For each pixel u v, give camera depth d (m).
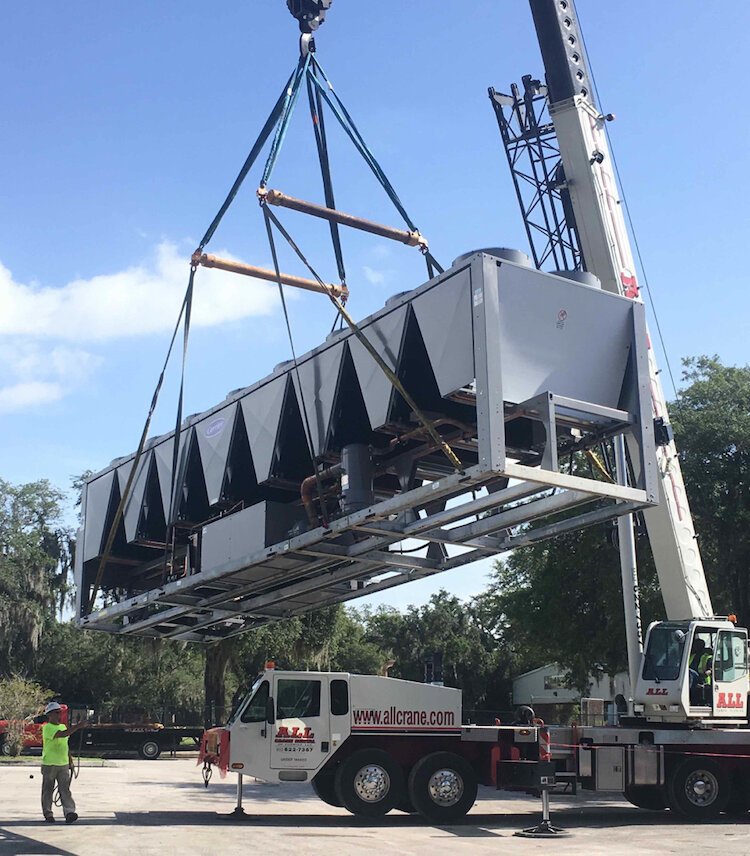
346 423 12.15
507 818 15.48
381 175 12.82
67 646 48.81
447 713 14.95
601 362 10.94
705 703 15.71
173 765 32.94
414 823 14.35
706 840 12.42
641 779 15.25
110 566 16.05
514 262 10.45
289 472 12.94
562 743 15.12
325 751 14.35
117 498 15.46
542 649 29.33
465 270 10.22
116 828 12.88
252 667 48.53
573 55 18.59
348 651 68.62
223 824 13.80
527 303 10.35
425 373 11.33
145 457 14.81
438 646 69.56
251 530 12.59
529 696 65.50
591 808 17.62
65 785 13.68
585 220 18.06
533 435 11.78
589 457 12.72
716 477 25.03
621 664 27.33
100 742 38.38
